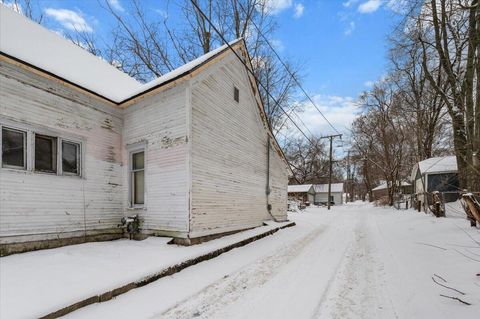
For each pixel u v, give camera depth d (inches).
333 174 2982.3
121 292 164.9
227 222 357.7
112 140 335.9
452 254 218.7
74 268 191.3
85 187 297.6
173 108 306.3
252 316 137.3
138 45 746.2
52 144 275.3
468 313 120.8
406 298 150.9
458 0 330.0
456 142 362.0
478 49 242.5
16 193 237.1
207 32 763.4
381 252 274.1
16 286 154.3
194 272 211.9
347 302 152.6
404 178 1418.6
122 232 332.8
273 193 528.7
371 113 1355.8
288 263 240.8
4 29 301.1
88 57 407.8
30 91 254.4
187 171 288.7
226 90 376.2
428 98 831.1
